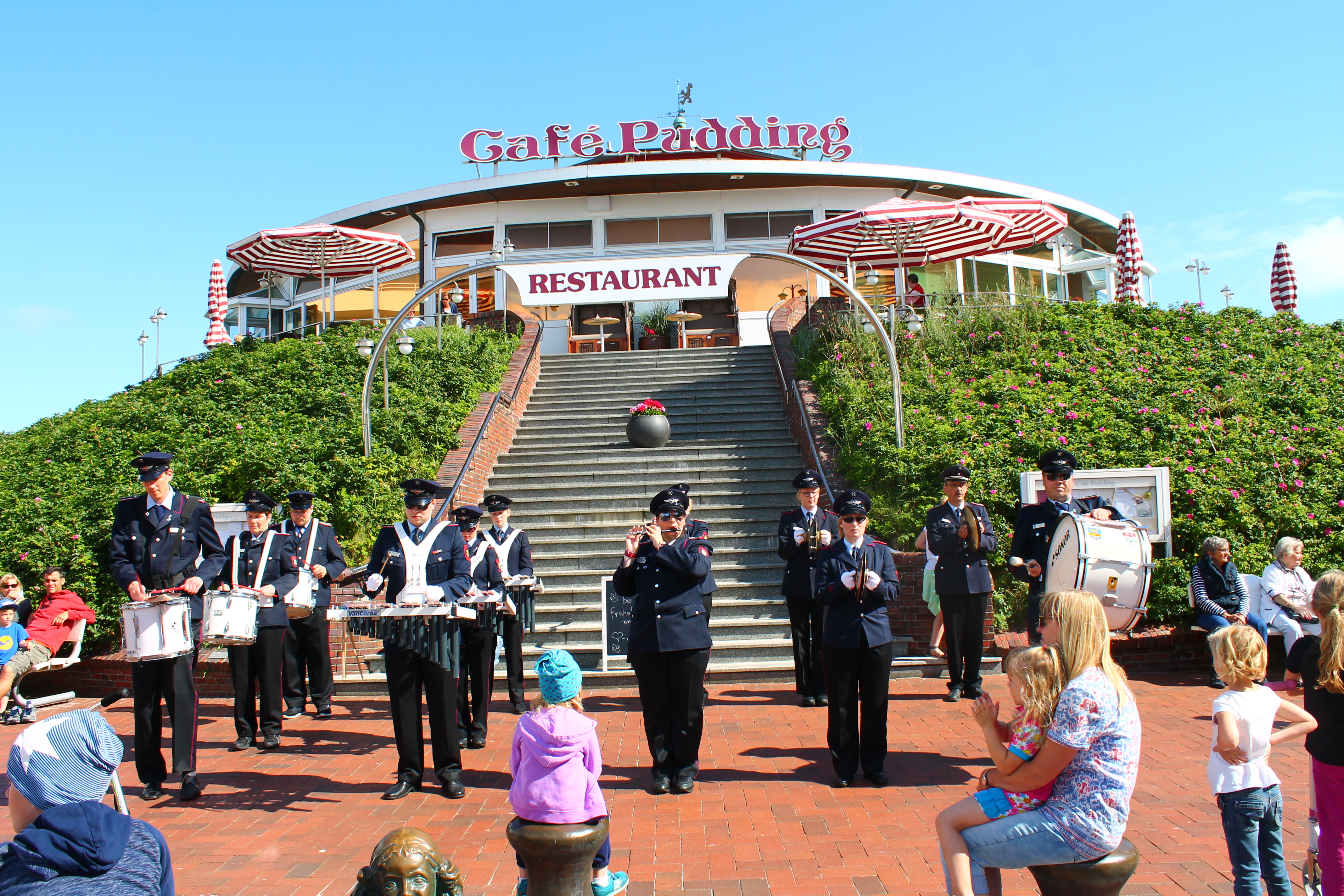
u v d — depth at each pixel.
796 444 13.70
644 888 4.49
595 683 9.09
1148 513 9.88
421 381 14.94
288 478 11.45
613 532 11.65
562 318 24.00
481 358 15.98
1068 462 6.75
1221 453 11.37
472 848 5.13
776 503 11.95
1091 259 29.17
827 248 19.28
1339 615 3.82
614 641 9.28
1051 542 6.45
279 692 7.54
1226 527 10.44
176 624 6.07
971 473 10.68
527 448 14.30
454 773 6.12
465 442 12.98
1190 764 6.30
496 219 26.00
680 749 5.94
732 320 25.11
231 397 15.09
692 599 6.02
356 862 4.97
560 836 3.81
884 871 4.62
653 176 24.39
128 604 6.05
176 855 5.09
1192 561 10.18
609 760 6.77
